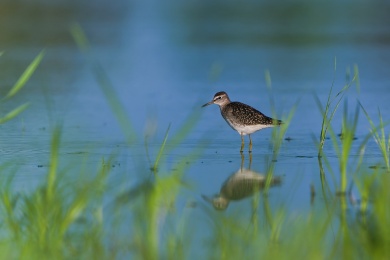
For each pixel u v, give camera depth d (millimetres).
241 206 12719
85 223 11594
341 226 11531
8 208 12031
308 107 21766
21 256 10289
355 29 37531
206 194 13500
